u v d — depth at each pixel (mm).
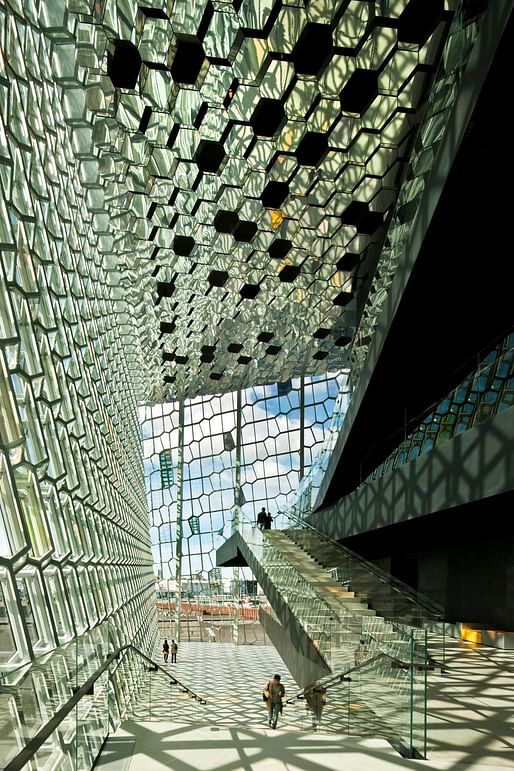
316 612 13461
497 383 9547
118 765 4965
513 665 9875
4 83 6695
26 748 3277
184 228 15406
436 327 11742
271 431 37344
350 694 8008
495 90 6941
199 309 21078
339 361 25953
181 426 42062
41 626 6430
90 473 11539
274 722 10766
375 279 12609
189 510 40906
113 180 13133
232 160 12805
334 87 10602
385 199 13414
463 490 9531
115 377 18328
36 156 8430
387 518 13148
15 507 5828
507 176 8086
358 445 16828
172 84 10703
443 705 7191
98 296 14539
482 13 6863
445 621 14305
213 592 39125
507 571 13203
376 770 4922
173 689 12164
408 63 9938
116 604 13477
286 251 16188
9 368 6395
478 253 9625
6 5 6961
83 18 9164
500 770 4973
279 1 9039
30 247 7684
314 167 12766
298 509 24266
